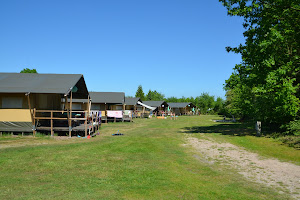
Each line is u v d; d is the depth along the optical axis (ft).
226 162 30.40
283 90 43.93
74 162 28.55
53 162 28.25
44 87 52.11
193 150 38.65
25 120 53.26
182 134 61.41
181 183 21.27
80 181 21.38
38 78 58.90
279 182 22.13
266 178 23.44
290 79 48.42
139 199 17.34
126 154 34.14
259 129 53.36
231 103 125.08
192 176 23.71
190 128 81.15
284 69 45.09
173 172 24.90
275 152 35.91
